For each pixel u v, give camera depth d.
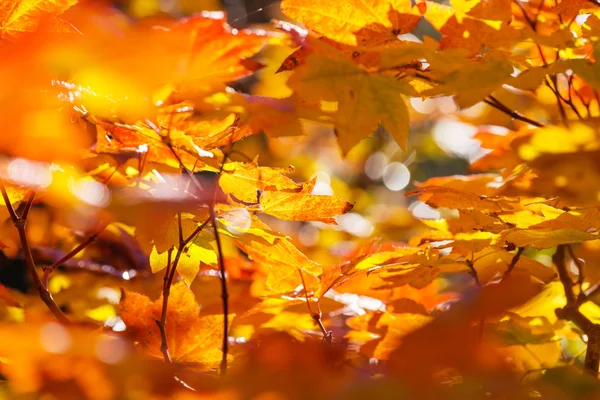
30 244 2.07
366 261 1.92
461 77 1.81
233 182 1.87
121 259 2.15
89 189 1.77
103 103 1.75
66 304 2.06
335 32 1.88
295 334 1.95
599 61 1.83
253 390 1.69
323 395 1.68
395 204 5.34
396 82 1.81
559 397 1.71
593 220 1.89
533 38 1.88
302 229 3.23
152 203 1.74
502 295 1.74
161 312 1.87
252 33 1.79
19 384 1.71
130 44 1.71
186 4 2.51
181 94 1.80
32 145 1.72
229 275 2.06
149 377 1.70
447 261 1.90
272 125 1.84
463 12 1.89
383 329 1.91
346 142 1.81
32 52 1.70
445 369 1.73
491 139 2.05
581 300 1.99
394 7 1.87
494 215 1.89
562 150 1.84
